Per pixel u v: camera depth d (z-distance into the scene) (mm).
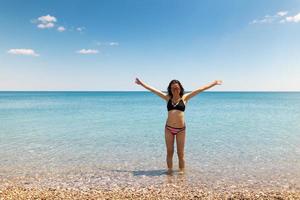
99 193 7176
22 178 8602
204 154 11680
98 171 9344
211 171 9242
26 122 25422
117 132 18609
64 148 13172
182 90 8750
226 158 10984
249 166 9852
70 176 8789
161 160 10789
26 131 19219
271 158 10977
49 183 8109
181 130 8859
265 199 6629
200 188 7613
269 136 16625
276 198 6695
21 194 7012
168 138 8891
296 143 14250
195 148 12953
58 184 8008
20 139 15828
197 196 6859
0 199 6605
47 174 9008
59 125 22859
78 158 11141
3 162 10539
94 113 37781
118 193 7172
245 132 18391
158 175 8852
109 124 23594
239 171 9250
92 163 10383
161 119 28344
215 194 7074
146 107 55312
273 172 9133
